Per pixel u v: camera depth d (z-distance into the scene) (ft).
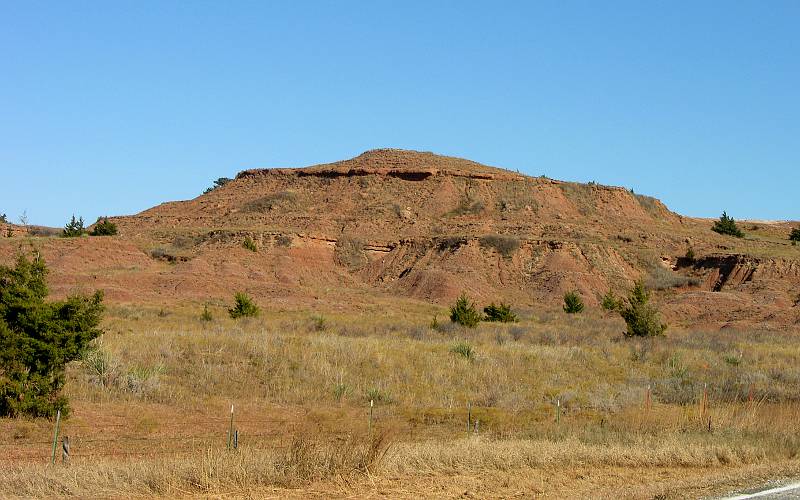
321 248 293.02
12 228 322.34
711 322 213.05
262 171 400.88
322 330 141.28
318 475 43.24
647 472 47.55
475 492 41.34
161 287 212.43
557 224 327.06
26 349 64.69
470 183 367.04
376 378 89.71
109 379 76.69
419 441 59.62
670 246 315.78
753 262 269.85
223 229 295.07
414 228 320.70
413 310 214.28
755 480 43.55
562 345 129.49
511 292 262.88
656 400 84.23
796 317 207.51
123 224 351.25
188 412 69.62
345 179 375.04
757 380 95.86
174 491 40.06
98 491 39.91
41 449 53.88
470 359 101.96
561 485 43.70
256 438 59.57
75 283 201.98
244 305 164.45
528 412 75.46
